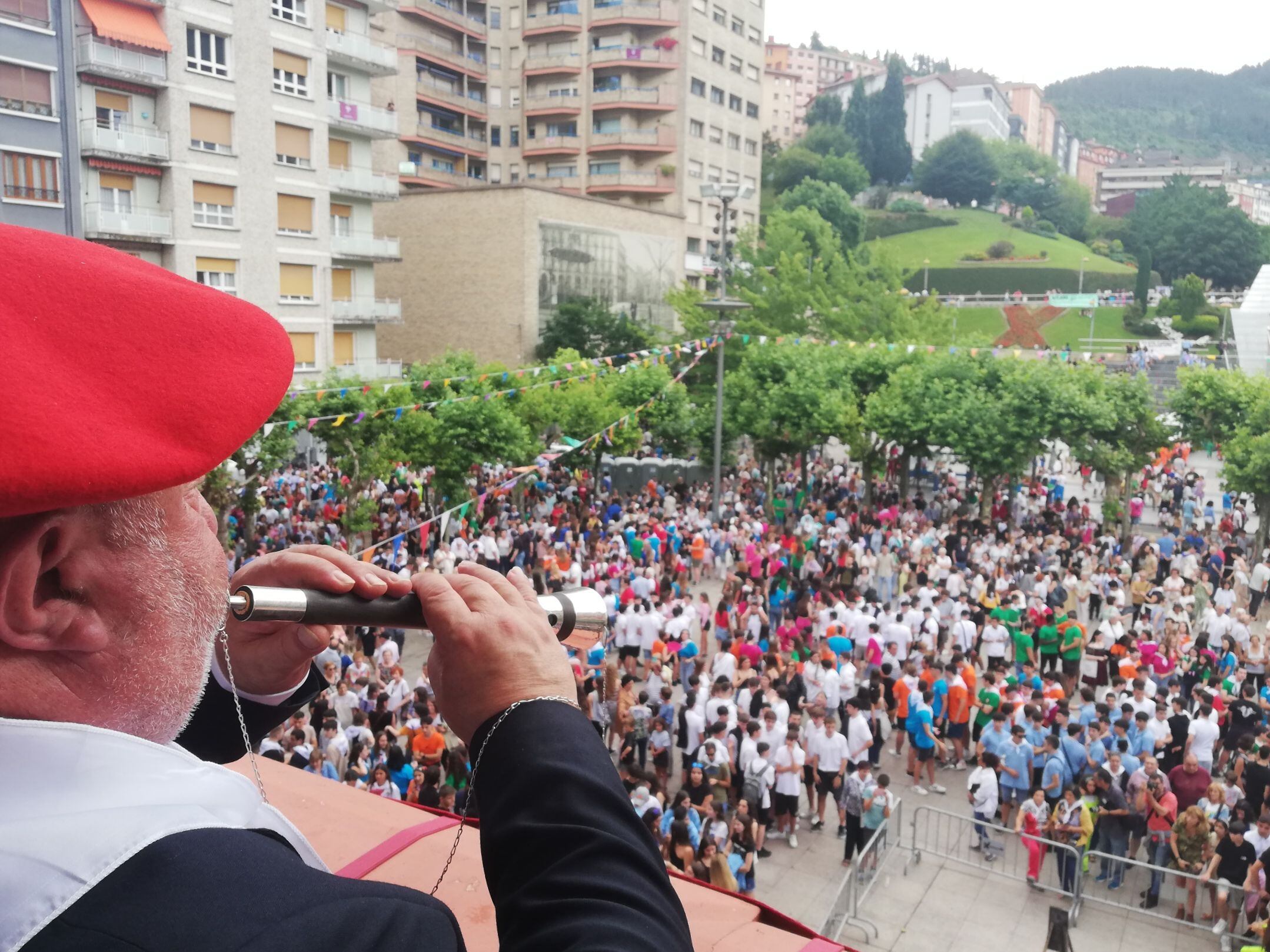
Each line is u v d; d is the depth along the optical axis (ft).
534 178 220.43
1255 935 35.32
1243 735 46.26
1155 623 65.31
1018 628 59.67
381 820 6.34
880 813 39.58
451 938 2.65
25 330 2.30
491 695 3.41
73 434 2.19
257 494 77.61
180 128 100.73
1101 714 46.32
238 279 108.17
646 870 2.97
